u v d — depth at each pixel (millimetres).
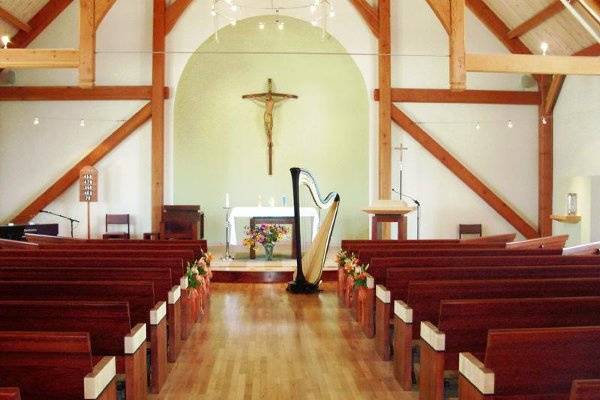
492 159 11125
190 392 4008
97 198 10289
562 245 6926
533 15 10047
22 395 2498
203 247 6855
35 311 3053
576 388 1837
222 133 11641
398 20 10961
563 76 10648
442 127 11031
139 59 10633
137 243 6656
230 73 11570
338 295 7414
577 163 10328
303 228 11648
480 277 4164
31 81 10570
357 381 4223
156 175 10453
